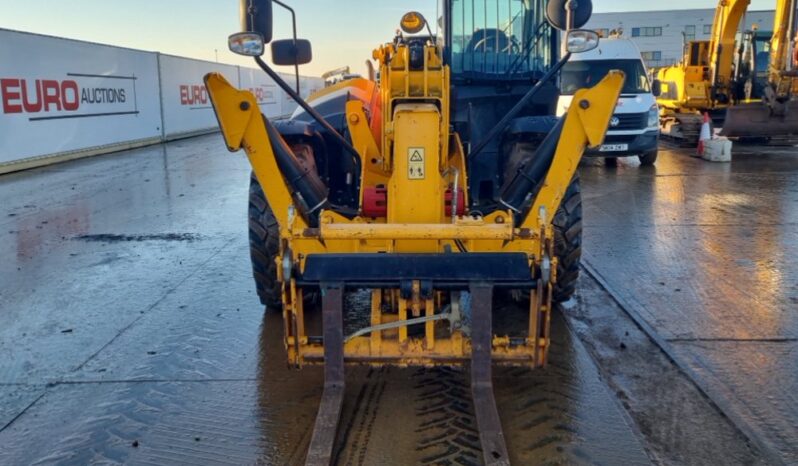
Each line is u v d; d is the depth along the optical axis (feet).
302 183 12.93
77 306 16.76
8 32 41.98
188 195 33.30
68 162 48.60
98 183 37.86
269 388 12.20
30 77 44.47
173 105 68.80
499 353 10.91
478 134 16.88
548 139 12.88
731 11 51.75
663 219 25.71
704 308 15.89
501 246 11.93
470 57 16.79
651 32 188.14
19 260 21.16
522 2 16.67
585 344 13.91
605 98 12.01
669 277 18.29
